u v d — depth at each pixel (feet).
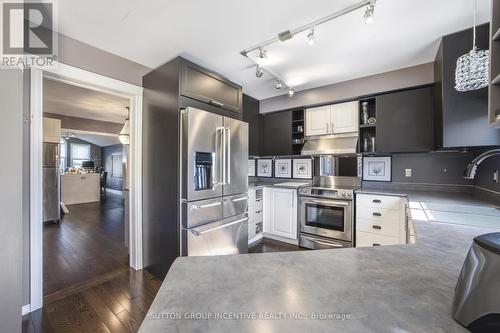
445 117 6.10
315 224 9.61
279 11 5.15
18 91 3.82
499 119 3.05
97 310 5.73
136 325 5.22
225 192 7.64
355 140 9.48
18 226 3.79
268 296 1.92
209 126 7.06
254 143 11.50
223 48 6.81
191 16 5.34
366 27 5.78
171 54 7.14
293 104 10.91
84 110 14.53
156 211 7.34
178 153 6.57
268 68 8.24
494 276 1.51
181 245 6.57
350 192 8.80
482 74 4.37
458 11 5.15
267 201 10.85
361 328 1.53
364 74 8.77
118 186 29.22
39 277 5.68
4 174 3.63
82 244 10.37
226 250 7.63
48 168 14.02
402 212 7.73
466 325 1.53
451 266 2.48
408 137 8.17
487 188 6.65
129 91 7.48
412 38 6.28
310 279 2.21
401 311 1.71
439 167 8.63
